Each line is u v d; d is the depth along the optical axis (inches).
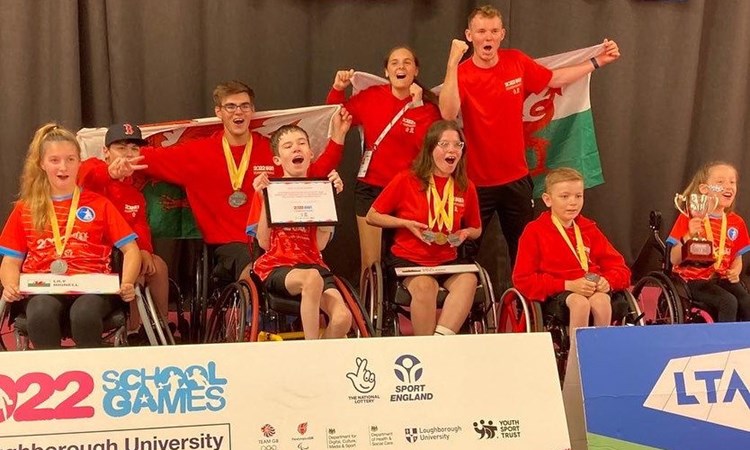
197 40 182.7
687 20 197.0
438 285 149.2
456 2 191.6
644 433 112.3
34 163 137.8
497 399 112.0
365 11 189.8
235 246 161.0
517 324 146.6
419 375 111.0
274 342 109.5
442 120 161.8
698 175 169.0
